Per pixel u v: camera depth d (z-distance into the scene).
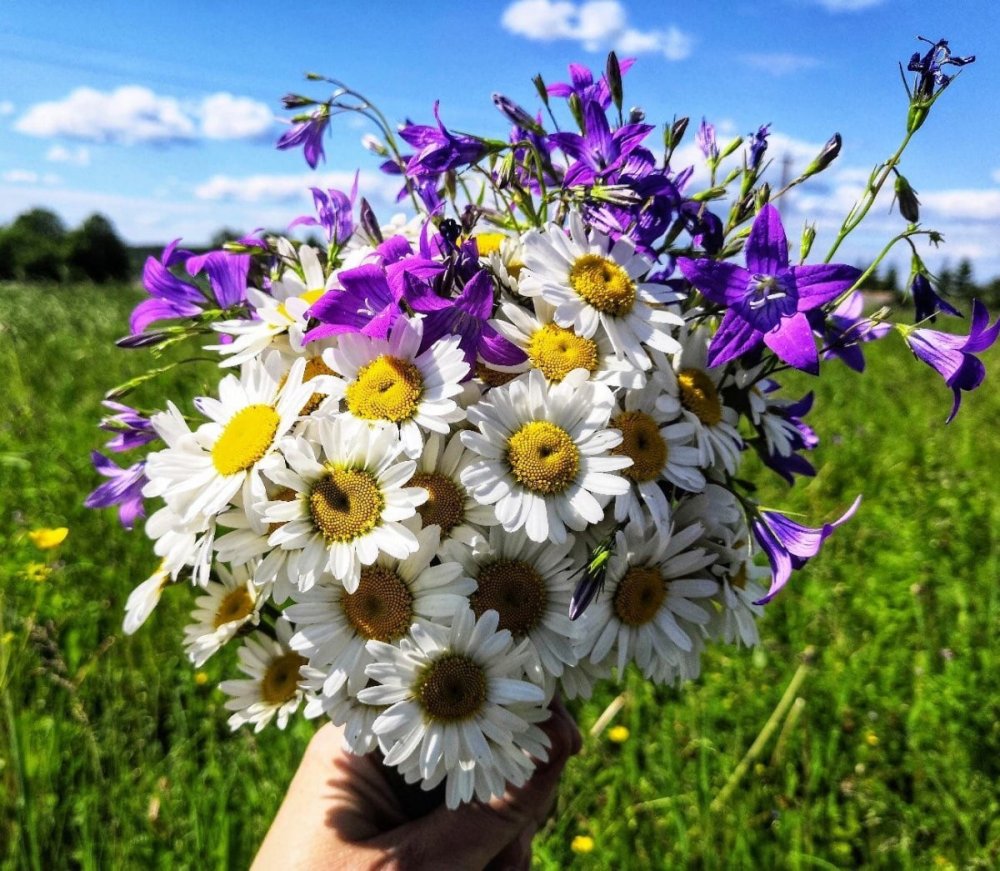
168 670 0.50
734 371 0.25
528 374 0.22
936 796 0.45
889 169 0.22
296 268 0.27
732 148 0.26
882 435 1.04
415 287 0.21
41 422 0.87
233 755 0.45
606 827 0.43
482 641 0.21
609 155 0.25
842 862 0.42
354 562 0.20
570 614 0.21
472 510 0.22
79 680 0.47
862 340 0.25
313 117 0.28
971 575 0.65
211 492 0.21
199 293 0.28
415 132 0.26
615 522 0.22
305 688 0.23
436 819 0.25
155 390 0.95
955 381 0.23
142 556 0.61
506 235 0.26
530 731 0.23
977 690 0.51
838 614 0.59
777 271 0.22
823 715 0.50
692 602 0.24
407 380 0.21
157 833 0.40
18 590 0.54
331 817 0.25
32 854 0.37
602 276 0.23
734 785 0.45
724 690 0.53
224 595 0.25
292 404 0.21
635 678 0.51
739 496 0.24
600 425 0.21
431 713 0.21
